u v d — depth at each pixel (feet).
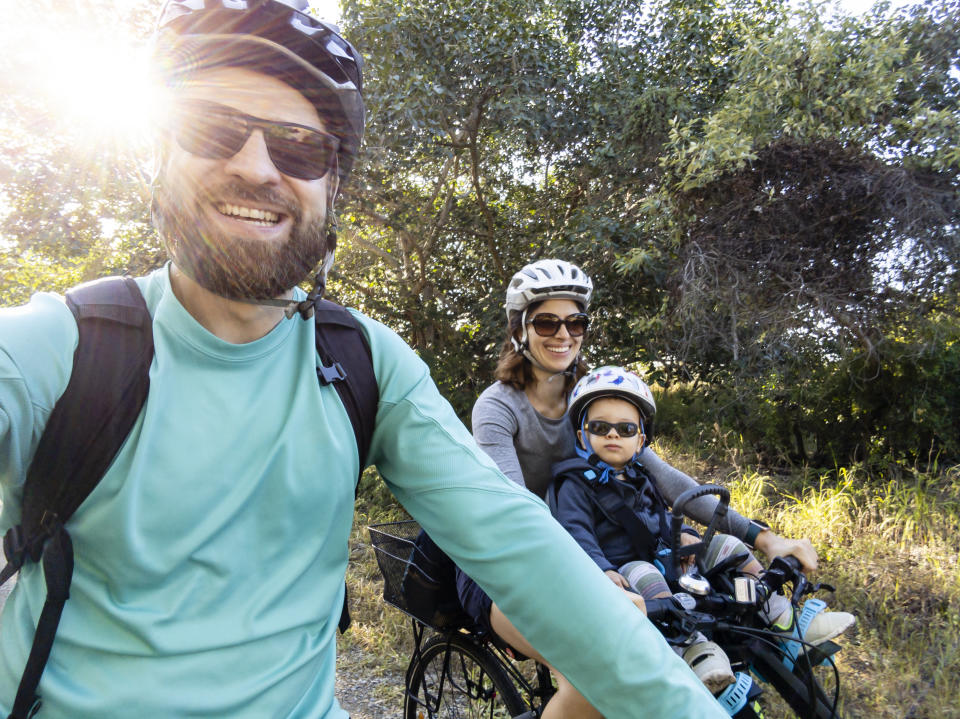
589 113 25.29
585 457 7.39
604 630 2.87
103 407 2.77
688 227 19.94
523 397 7.96
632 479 7.22
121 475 2.83
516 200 30.07
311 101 3.09
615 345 23.27
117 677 2.84
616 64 25.82
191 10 2.96
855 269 18.26
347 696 10.14
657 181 23.27
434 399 3.54
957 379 18.65
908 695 9.37
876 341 18.65
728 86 24.98
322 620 3.35
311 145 3.00
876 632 10.85
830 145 17.90
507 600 3.08
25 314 2.80
